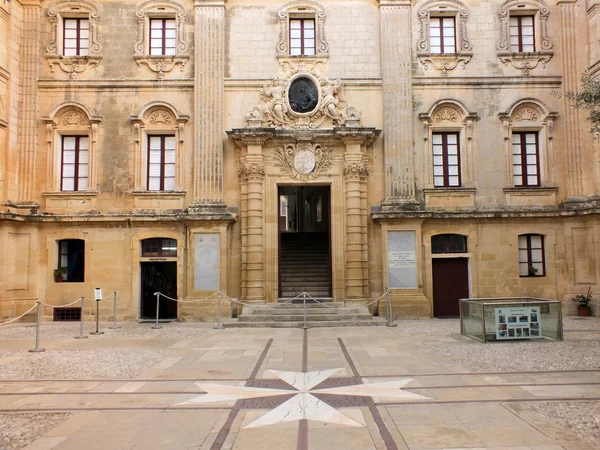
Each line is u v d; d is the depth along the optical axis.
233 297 19.52
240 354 12.46
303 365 11.09
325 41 20.56
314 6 20.66
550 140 20.31
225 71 20.38
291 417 7.48
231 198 19.95
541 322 14.05
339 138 19.72
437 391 8.86
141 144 20.06
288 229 36.28
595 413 7.60
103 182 19.92
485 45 20.66
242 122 20.20
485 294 19.78
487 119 20.39
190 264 19.28
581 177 19.86
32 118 19.94
